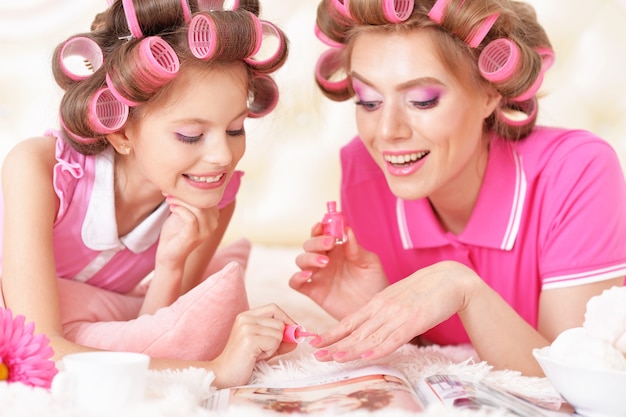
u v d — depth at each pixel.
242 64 1.14
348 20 1.23
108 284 1.34
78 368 0.76
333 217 1.30
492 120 1.33
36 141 1.21
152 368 1.02
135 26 1.10
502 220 1.32
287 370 1.05
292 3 2.29
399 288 1.08
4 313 0.89
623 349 0.90
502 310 1.09
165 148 1.10
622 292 0.91
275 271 2.03
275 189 2.41
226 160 1.12
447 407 0.82
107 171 1.22
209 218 1.23
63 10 2.27
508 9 1.22
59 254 1.25
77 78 1.14
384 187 1.46
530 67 1.20
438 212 1.41
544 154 1.31
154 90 1.07
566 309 1.22
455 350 1.27
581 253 1.22
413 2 1.15
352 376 1.00
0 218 1.26
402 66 1.16
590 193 1.25
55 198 1.18
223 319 1.10
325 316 1.60
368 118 1.23
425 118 1.18
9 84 2.29
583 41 2.31
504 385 1.01
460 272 1.10
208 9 1.21
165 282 1.24
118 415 0.76
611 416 0.87
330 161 2.37
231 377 1.02
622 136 2.32
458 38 1.17
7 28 2.27
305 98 2.32
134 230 1.29
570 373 0.86
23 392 0.79
